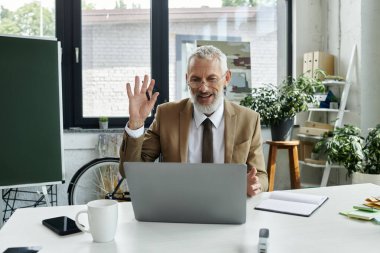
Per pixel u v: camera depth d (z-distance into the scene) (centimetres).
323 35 366
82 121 328
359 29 316
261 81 369
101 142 310
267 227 113
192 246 99
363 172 290
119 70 338
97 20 331
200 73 173
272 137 321
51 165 261
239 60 360
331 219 121
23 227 115
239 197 112
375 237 105
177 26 349
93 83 334
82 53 329
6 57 248
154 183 114
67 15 321
